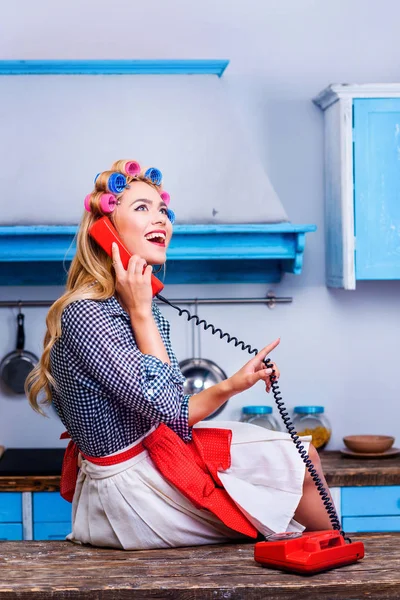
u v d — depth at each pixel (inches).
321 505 75.0
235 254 121.0
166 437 72.0
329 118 131.3
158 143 124.9
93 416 71.2
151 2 134.9
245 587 56.9
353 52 136.9
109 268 77.2
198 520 73.2
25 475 112.7
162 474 72.2
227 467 74.0
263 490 73.8
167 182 123.3
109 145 124.4
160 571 62.5
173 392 70.4
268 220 122.5
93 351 69.6
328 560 61.0
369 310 136.6
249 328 135.0
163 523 71.6
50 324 73.8
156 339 72.7
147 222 77.0
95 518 73.2
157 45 135.0
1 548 73.5
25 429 132.9
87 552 71.2
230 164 124.5
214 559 66.6
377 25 137.3
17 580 60.2
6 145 123.5
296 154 135.8
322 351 135.9
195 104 126.4
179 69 127.1
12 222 120.1
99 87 126.2
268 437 76.3
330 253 132.4
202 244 120.6
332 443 135.9
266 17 136.2
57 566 65.1
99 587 57.6
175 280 134.1
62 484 81.7
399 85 122.3
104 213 77.7
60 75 126.4
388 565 62.6
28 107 125.2
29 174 122.6
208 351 134.6
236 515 72.1
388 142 123.6
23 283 132.6
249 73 135.9
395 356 136.9
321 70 136.6
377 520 114.3
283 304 135.5
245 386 75.2
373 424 136.6
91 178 123.1
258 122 135.7
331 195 130.9
